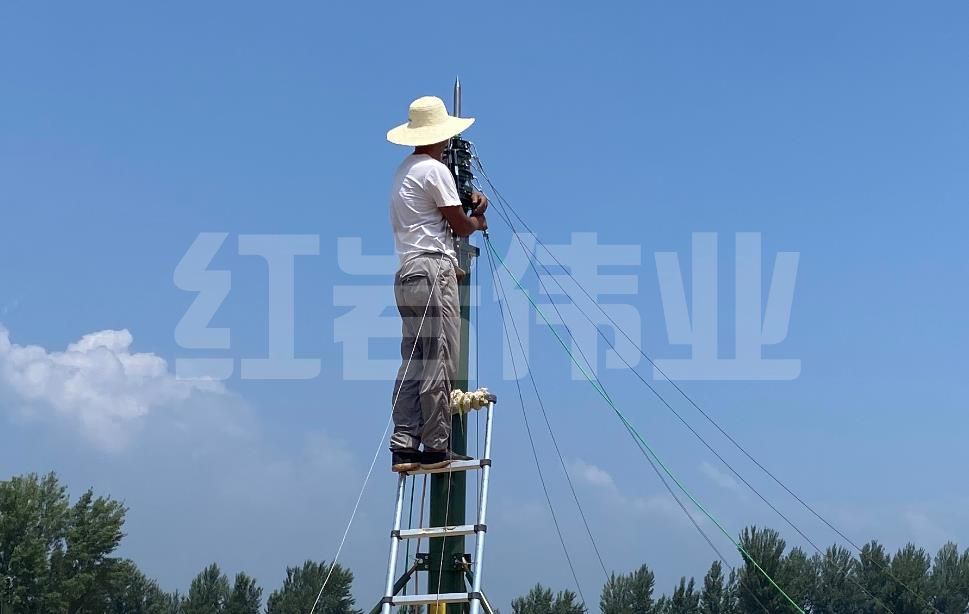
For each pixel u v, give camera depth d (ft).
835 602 136.46
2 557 128.47
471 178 31.53
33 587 127.85
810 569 138.51
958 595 135.03
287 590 153.99
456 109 31.99
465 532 25.91
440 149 28.94
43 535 131.23
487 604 25.70
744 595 138.82
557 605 151.53
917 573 134.00
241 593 158.30
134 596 154.81
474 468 26.71
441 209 27.14
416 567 28.45
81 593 130.21
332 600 152.97
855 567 137.08
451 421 28.37
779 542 139.03
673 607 144.46
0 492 129.70
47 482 133.90
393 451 27.27
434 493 28.63
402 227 27.45
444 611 27.66
